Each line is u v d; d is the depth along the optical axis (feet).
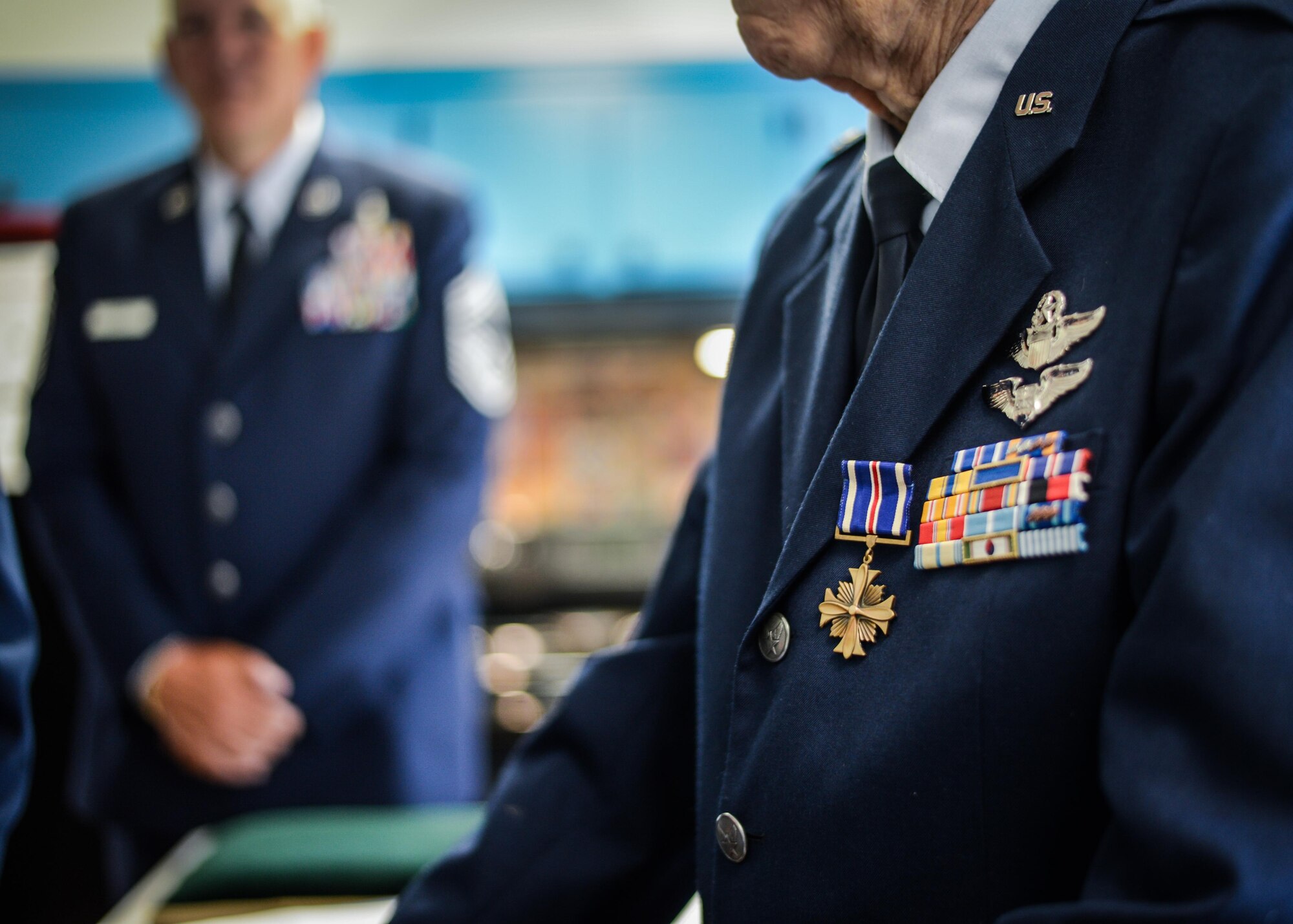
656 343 11.68
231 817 6.17
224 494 6.38
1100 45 2.52
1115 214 2.38
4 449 7.95
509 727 9.48
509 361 7.38
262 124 6.64
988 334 2.47
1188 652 2.00
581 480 11.48
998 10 2.69
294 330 6.56
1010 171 2.54
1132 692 2.08
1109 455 2.23
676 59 11.56
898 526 2.49
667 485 11.46
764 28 2.85
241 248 6.71
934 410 2.51
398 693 6.45
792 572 2.60
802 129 11.55
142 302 6.59
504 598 10.32
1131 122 2.43
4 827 3.25
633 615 10.30
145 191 6.95
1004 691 2.26
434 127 11.66
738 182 11.60
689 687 3.33
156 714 6.07
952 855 2.31
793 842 2.47
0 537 3.37
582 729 3.32
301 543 6.43
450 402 6.72
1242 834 1.90
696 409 11.60
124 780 6.23
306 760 6.22
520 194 11.65
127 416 6.50
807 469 2.81
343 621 6.20
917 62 2.80
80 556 6.36
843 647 2.48
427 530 6.43
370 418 6.61
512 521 11.21
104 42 11.65
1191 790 1.96
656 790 3.28
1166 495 2.13
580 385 11.65
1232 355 2.11
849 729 2.43
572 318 11.59
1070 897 2.25
